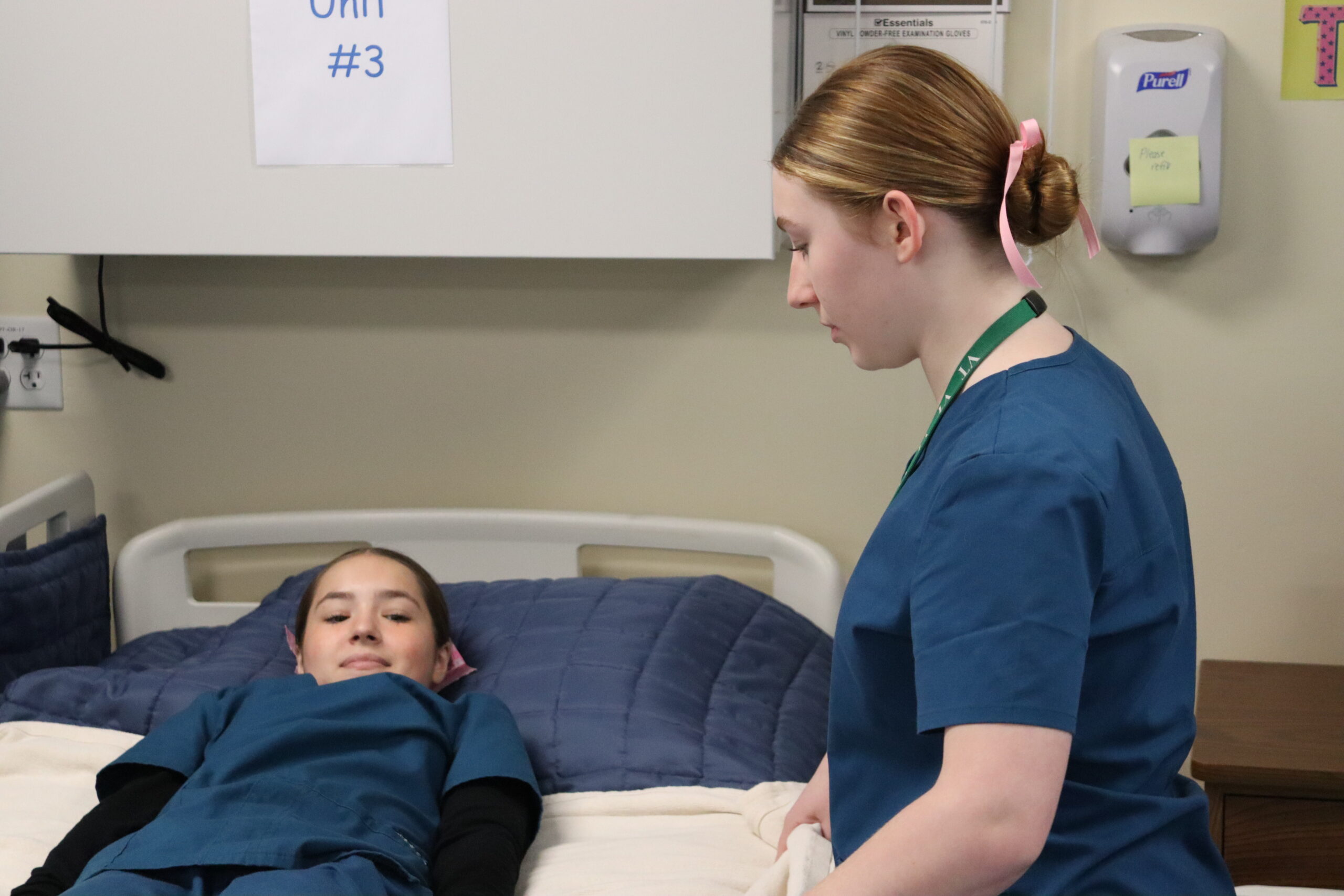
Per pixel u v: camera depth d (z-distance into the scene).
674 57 1.47
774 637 1.69
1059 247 0.98
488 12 1.49
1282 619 1.78
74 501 1.88
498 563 1.89
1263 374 1.74
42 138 1.56
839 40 1.71
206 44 1.52
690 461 1.89
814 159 0.82
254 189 1.55
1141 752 0.81
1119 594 0.77
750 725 1.52
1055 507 0.72
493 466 1.93
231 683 1.61
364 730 1.37
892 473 1.85
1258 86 1.68
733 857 1.28
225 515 1.94
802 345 1.84
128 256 1.91
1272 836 1.33
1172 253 1.66
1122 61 1.63
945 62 0.84
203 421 1.97
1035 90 1.73
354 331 1.92
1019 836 0.69
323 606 1.58
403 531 1.88
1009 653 0.70
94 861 1.19
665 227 1.51
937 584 0.73
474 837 1.25
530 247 1.53
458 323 1.90
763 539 1.81
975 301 0.84
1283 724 1.43
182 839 1.19
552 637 1.65
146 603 1.88
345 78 1.51
